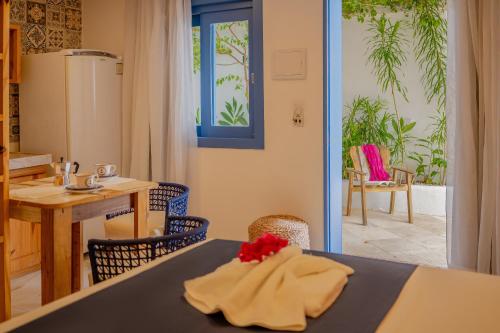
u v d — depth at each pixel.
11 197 2.55
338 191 3.94
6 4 2.48
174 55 4.18
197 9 4.27
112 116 4.36
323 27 3.65
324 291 1.41
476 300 1.44
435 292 1.50
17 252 3.71
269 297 1.34
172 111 4.22
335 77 3.81
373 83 6.68
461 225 3.39
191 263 1.78
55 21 4.59
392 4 6.38
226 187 4.15
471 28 3.27
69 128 4.04
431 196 6.04
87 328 1.26
